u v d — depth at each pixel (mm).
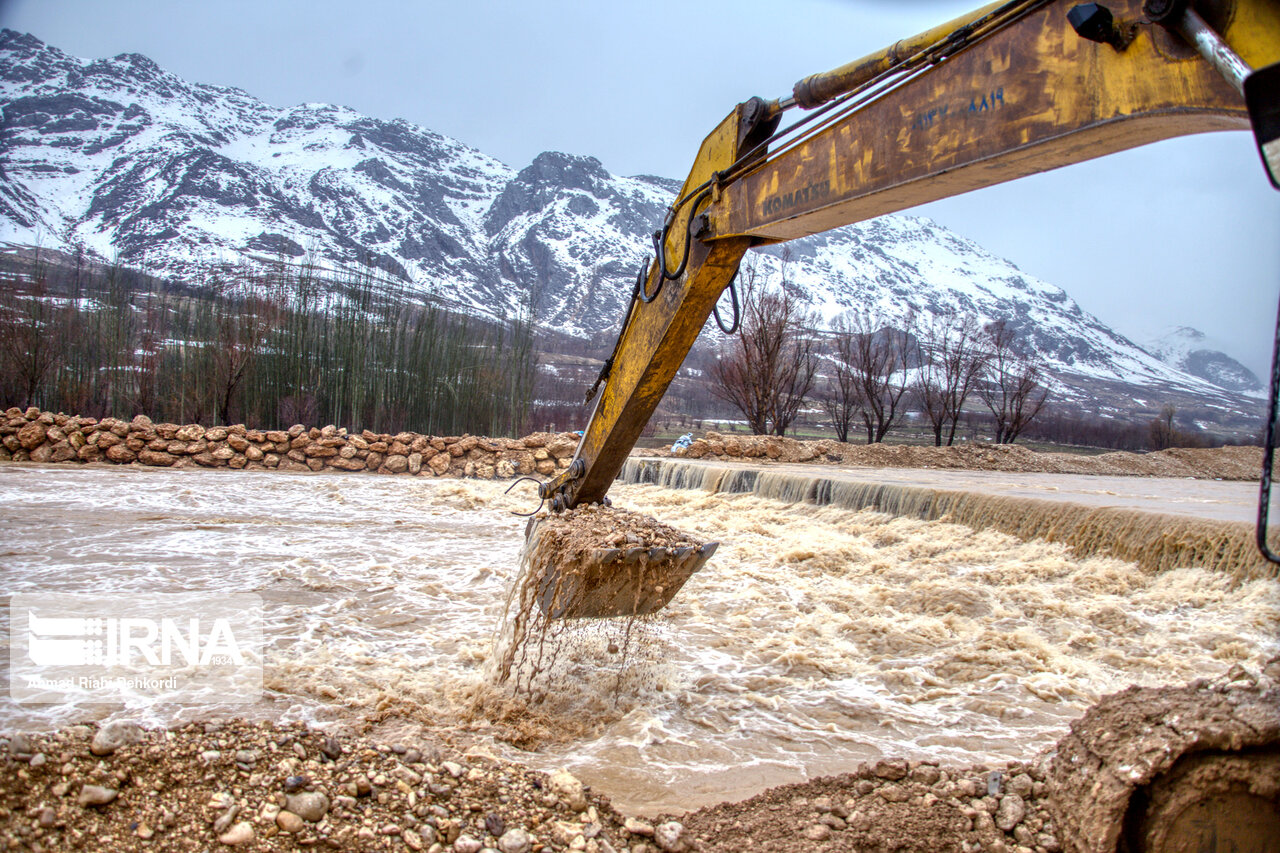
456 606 7449
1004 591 8258
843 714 5129
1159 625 7086
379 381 21875
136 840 3031
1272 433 2150
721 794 3904
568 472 5531
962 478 16812
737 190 4148
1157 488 15289
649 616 5660
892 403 30625
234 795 3293
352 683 5160
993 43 2877
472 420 23109
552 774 3814
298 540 10500
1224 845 2936
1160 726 3135
